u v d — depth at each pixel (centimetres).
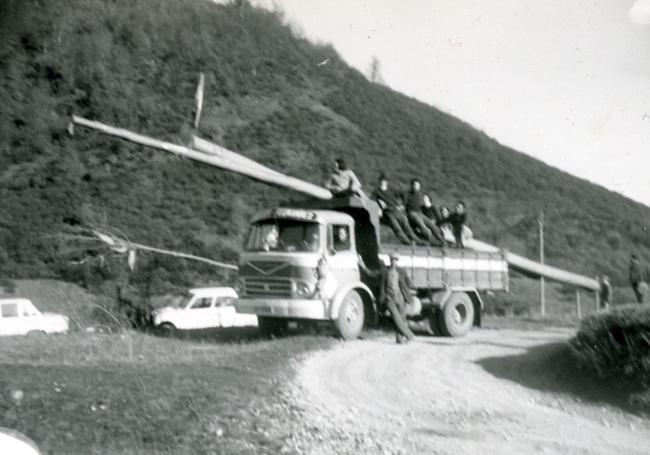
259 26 6962
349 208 1501
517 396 971
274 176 1878
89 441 654
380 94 6894
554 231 4428
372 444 728
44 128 4797
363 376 1066
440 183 5284
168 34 6225
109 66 5519
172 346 1328
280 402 862
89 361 1117
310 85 6544
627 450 724
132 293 2688
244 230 4009
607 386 978
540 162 6391
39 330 2041
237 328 1847
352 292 1428
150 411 749
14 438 434
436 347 1366
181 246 3606
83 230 3484
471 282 1670
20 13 5641
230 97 5819
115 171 4525
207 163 1861
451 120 6775
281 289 1405
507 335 1623
